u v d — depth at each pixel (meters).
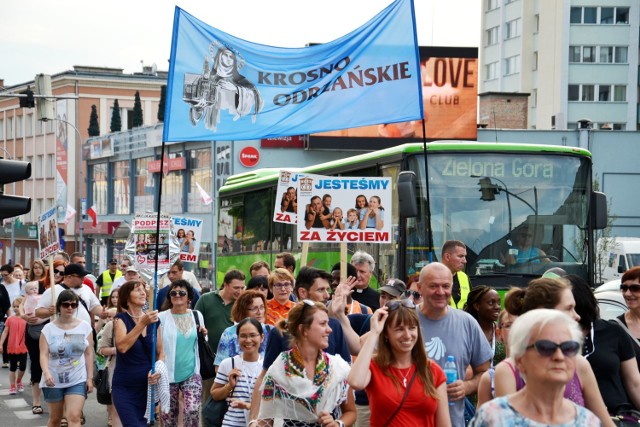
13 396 18.39
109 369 12.54
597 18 72.69
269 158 44.03
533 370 4.75
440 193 16.69
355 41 11.95
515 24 78.56
